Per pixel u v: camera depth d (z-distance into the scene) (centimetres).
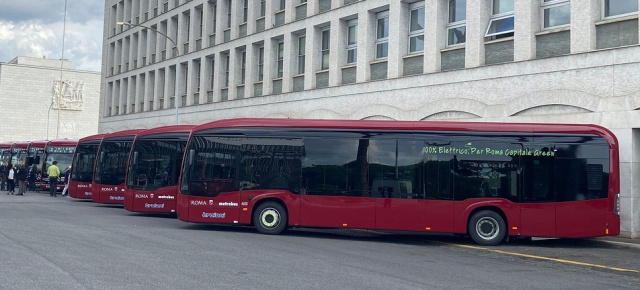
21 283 891
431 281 1025
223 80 3725
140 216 2277
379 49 2619
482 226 1623
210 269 1059
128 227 1777
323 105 2831
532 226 1596
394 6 2480
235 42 3550
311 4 2930
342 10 2741
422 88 2345
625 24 1786
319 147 1706
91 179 3025
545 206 1595
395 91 2458
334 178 1686
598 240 1748
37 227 1678
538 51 2002
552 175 1600
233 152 1756
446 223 1623
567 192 1590
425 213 1630
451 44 2322
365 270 1114
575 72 1870
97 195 2702
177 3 4262
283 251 1348
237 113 3503
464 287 984
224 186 1750
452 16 2334
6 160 4684
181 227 1866
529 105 1978
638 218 1778
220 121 1795
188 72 4050
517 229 1600
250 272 1043
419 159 1648
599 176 1588
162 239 1488
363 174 1670
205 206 1756
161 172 2253
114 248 1286
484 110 2112
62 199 3312
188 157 1784
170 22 4316
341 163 1688
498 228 1616
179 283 923
